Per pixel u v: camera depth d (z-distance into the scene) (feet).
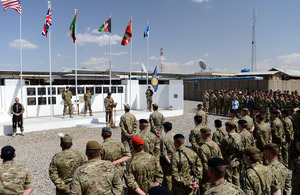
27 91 49.08
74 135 38.58
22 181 11.05
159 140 18.58
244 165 16.94
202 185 15.23
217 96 63.67
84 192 9.30
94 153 10.09
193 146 20.67
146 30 59.93
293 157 25.53
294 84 92.43
